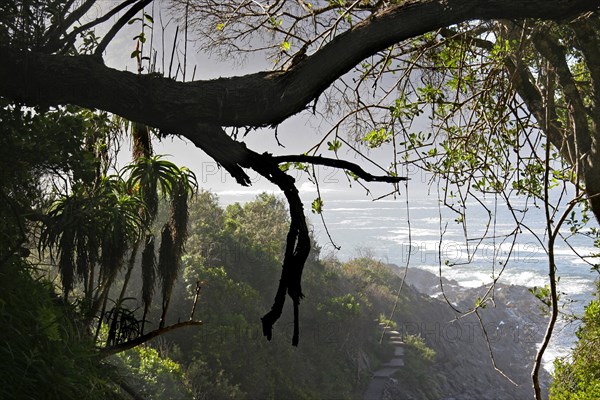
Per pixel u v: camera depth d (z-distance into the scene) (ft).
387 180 9.27
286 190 9.16
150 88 8.82
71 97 9.03
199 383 64.75
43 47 10.25
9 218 14.74
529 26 14.84
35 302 13.20
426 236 350.43
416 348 138.31
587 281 217.56
